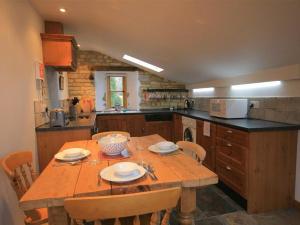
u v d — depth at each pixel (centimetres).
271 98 274
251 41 217
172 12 215
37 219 145
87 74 493
